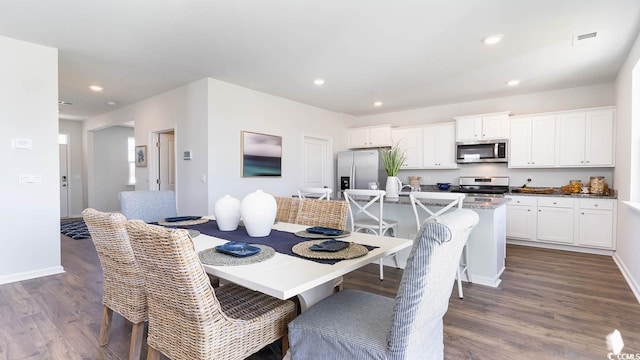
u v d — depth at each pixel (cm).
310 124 609
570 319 243
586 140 458
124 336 218
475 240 324
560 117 477
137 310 176
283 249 175
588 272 357
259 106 510
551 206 467
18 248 322
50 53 336
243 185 486
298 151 582
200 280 126
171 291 133
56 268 345
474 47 334
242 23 284
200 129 452
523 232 489
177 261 121
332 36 309
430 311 133
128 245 169
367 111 667
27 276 326
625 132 366
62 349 201
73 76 431
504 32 299
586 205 441
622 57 359
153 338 154
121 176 836
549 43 323
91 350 200
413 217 364
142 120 569
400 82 460
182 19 277
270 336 155
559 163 478
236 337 141
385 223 341
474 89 497
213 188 447
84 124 787
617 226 411
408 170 648
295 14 268
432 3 251
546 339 214
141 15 270
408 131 621
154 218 284
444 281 136
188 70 409
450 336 218
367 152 620
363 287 309
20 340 211
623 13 263
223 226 228
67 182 782
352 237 205
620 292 297
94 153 791
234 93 473
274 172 532
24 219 325
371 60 373
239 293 176
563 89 496
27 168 326
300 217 266
